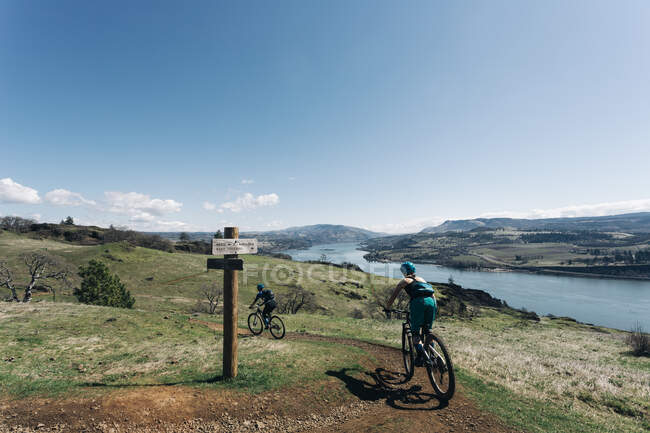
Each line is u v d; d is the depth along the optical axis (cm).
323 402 585
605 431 525
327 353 873
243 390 607
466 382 708
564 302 15638
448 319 5181
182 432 475
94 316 1603
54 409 508
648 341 1955
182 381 697
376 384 680
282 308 5809
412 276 631
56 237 14750
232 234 694
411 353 675
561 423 541
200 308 5322
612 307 14575
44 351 1014
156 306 5519
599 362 1470
